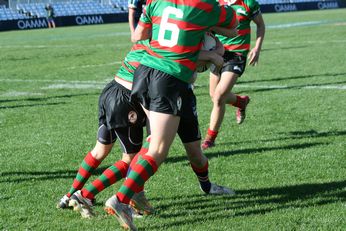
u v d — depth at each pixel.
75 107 35.22
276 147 23.91
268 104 34.25
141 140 16.05
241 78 46.00
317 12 179.75
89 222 15.73
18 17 149.25
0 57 70.44
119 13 163.12
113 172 16.05
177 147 24.36
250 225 14.98
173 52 14.14
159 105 14.05
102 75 50.75
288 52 65.69
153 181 19.53
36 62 63.50
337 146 23.75
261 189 18.33
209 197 17.69
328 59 57.31
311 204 16.64
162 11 14.40
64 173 20.95
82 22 156.25
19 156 23.55
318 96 36.59
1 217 16.27
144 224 15.34
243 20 24.00
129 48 78.31
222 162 21.84
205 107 34.12
